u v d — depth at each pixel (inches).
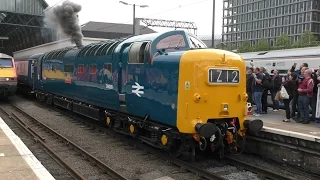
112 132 474.3
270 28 3966.5
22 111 658.8
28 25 1619.1
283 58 728.3
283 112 527.5
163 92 335.3
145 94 363.3
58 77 663.1
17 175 254.8
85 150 385.7
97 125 528.7
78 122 567.8
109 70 440.1
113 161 348.5
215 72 315.9
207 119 315.3
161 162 344.8
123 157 362.0
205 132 300.8
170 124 327.6
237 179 303.6
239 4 4328.3
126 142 424.5
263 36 4047.7
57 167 326.6
